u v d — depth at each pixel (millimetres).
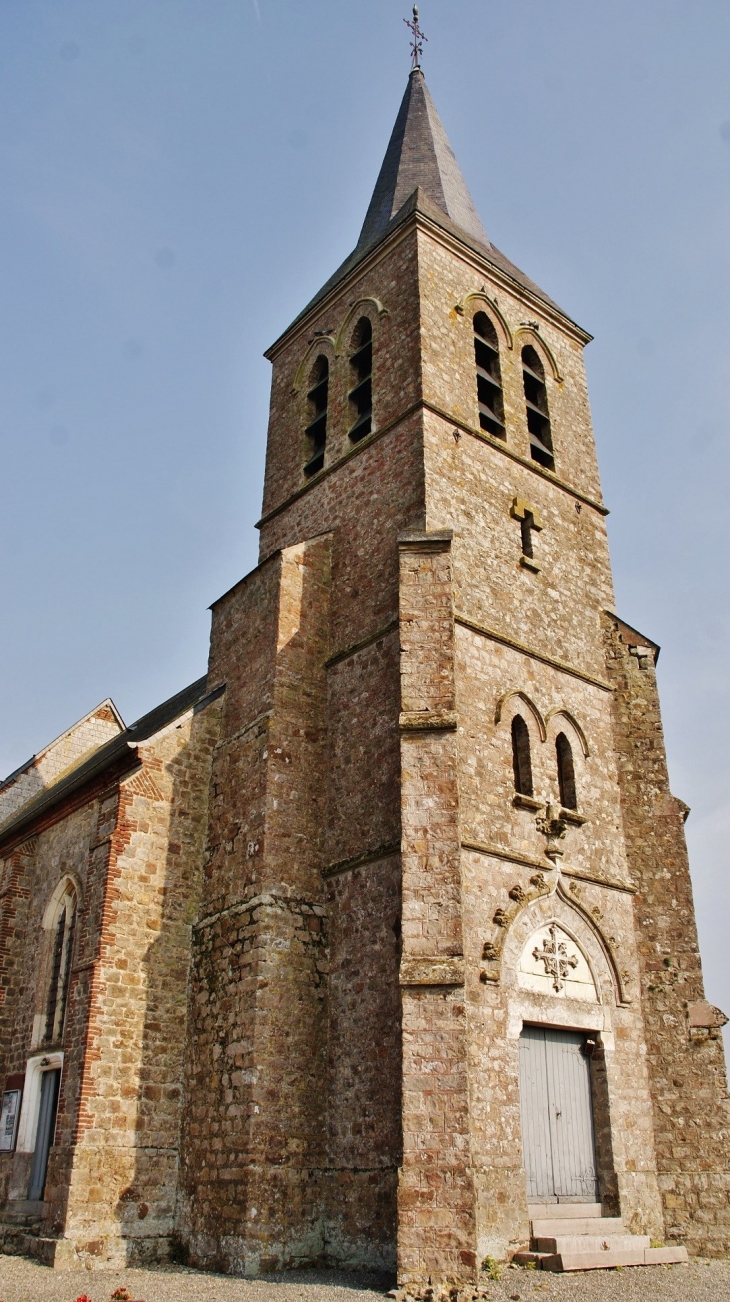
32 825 25516
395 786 17672
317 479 23734
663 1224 17078
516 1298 12492
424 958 14797
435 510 19922
